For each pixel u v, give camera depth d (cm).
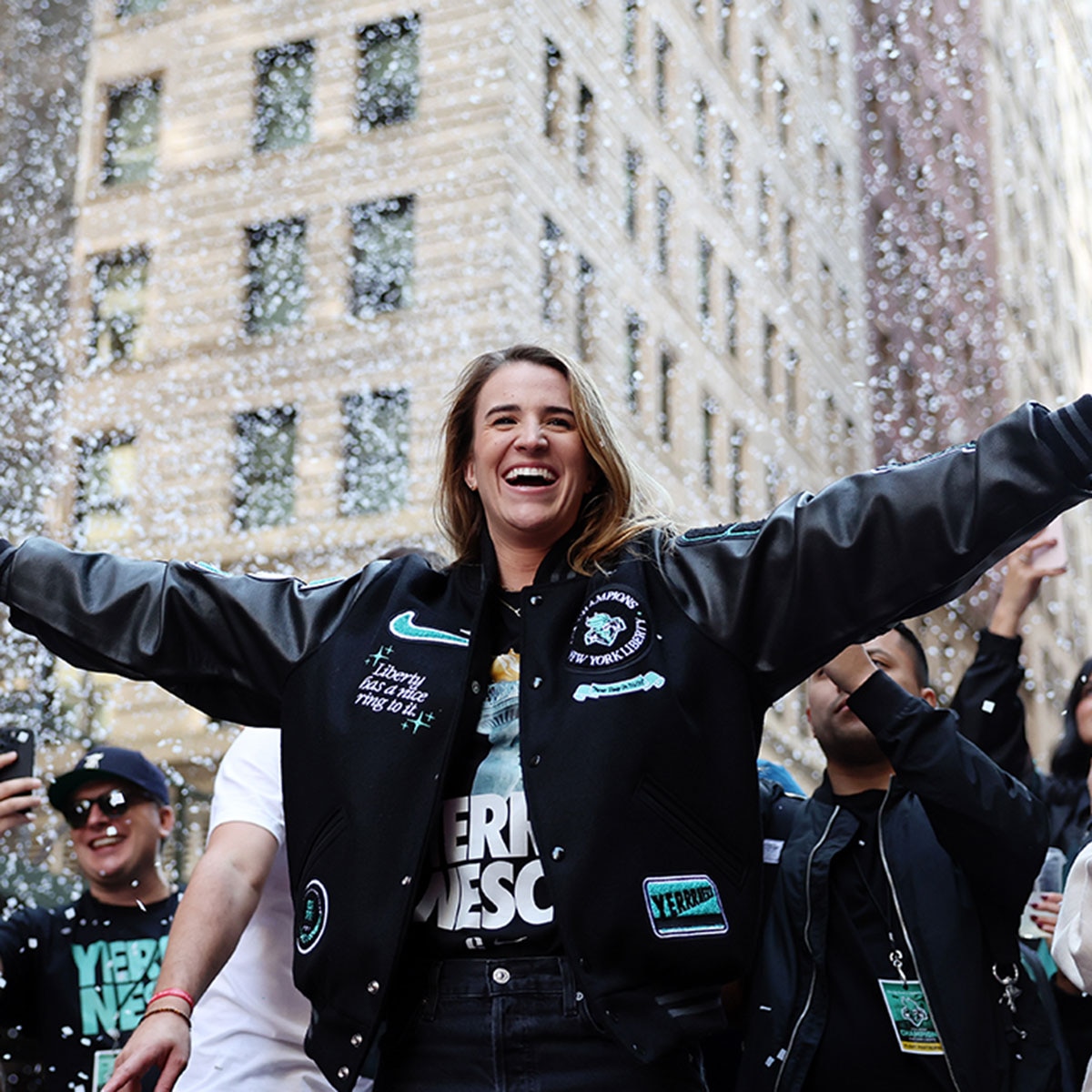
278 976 285
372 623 226
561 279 2142
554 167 2162
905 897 309
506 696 216
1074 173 5481
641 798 202
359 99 2180
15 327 1055
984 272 4291
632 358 2345
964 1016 298
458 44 2123
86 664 234
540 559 227
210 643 231
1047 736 3709
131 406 2138
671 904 199
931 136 4262
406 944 209
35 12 1170
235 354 2116
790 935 318
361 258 2112
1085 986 249
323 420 2056
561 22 2234
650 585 215
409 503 1978
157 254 2206
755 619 210
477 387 239
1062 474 196
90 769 398
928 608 208
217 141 2228
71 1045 386
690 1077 204
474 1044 201
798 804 341
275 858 286
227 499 2066
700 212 2655
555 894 198
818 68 3456
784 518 210
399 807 208
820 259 3309
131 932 397
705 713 207
